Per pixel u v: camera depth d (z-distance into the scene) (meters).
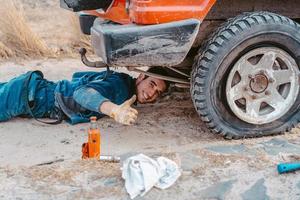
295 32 5.07
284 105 5.24
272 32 5.02
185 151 5.01
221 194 4.33
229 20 5.07
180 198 4.28
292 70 5.19
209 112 5.10
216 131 5.18
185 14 4.79
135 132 5.51
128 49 4.75
